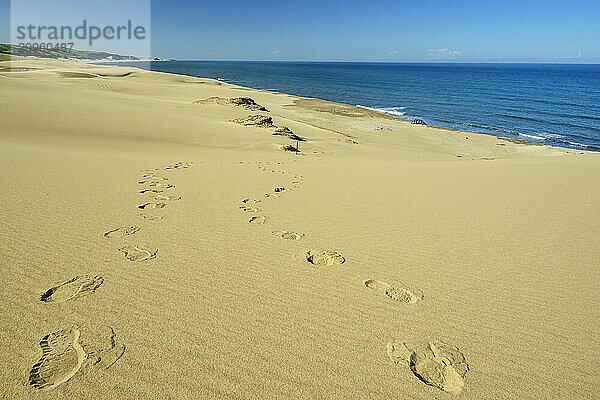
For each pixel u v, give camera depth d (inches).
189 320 95.0
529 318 102.7
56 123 442.3
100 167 262.4
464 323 99.7
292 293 111.0
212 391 74.0
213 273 120.3
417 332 95.3
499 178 285.1
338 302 107.2
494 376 82.0
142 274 116.3
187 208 187.2
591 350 91.0
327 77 4067.4
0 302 96.4
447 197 226.7
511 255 142.4
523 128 1168.2
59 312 94.4
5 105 476.4
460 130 1109.1
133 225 157.5
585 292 116.7
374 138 841.5
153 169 276.7
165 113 676.7
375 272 126.6
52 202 177.3
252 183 253.9
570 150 823.7
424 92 2395.4
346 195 229.3
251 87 2652.6
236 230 159.9
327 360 84.3
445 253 143.4
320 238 155.5
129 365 78.8
